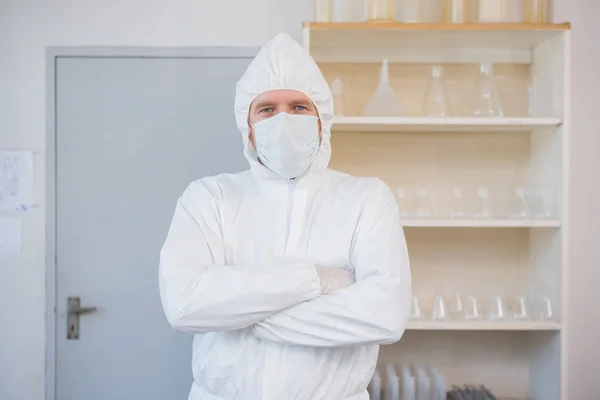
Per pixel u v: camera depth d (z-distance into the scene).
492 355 2.64
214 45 2.64
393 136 2.62
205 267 1.40
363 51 2.56
